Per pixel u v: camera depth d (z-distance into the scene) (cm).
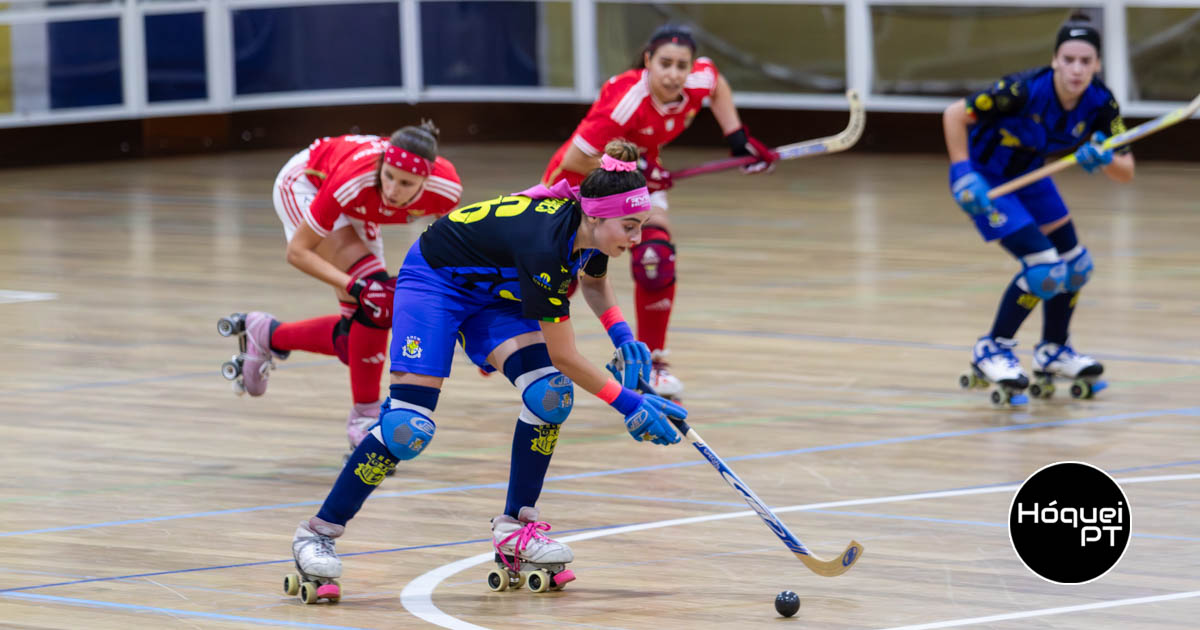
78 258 2553
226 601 1031
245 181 3491
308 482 1338
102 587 1060
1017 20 3628
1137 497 1254
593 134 1577
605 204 975
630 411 1018
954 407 1584
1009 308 1598
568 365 1011
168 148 3956
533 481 1060
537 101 4106
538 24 4069
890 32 3762
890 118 3809
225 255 2575
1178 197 3077
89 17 3812
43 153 3797
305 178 1416
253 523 1218
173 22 3925
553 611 1007
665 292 1612
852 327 1988
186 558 1128
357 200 1322
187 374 1753
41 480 1342
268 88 4053
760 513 1015
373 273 1380
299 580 1035
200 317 2075
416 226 2878
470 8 4062
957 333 1942
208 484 1332
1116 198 3086
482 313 1062
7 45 3716
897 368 1761
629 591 1048
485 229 1017
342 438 1487
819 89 3859
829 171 3566
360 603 1028
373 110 4091
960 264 2438
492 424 1538
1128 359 1792
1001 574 1071
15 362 1814
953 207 3017
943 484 1304
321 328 1414
